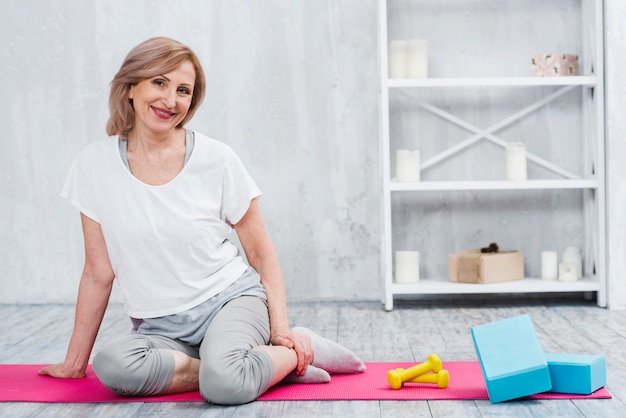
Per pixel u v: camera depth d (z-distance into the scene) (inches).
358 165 163.0
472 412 81.9
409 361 108.1
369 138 162.7
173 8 163.8
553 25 162.4
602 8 151.1
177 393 90.4
